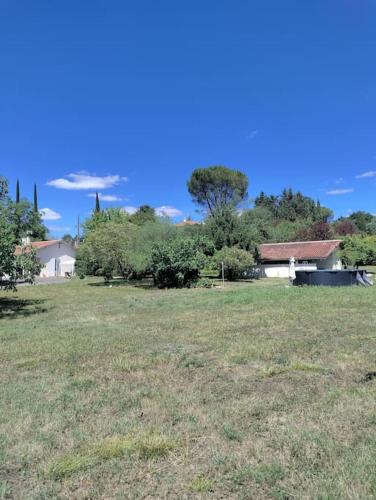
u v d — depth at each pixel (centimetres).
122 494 290
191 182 4712
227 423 401
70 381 569
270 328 925
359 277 2191
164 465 327
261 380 546
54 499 287
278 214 8469
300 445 346
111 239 3072
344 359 633
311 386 508
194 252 2586
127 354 721
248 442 360
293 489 285
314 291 1728
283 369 588
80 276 3716
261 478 298
